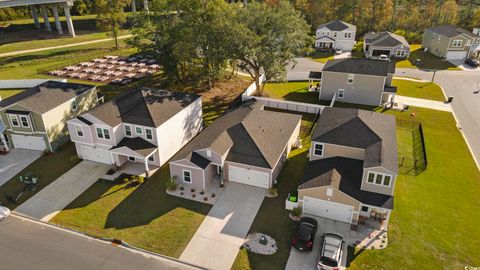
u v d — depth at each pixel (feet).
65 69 211.82
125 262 77.97
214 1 159.02
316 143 99.66
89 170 111.45
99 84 187.32
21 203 96.89
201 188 100.94
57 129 123.85
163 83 187.42
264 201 96.02
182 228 86.99
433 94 174.81
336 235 80.12
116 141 109.19
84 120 108.68
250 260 77.56
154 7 170.60
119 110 113.80
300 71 210.38
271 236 84.17
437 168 111.86
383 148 91.81
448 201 96.32
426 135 133.18
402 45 236.43
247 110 124.67
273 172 99.76
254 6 154.81
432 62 228.84
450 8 289.53
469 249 80.12
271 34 151.64
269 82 192.75
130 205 95.35
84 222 89.56
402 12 304.09
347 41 257.14
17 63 224.12
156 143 109.29
